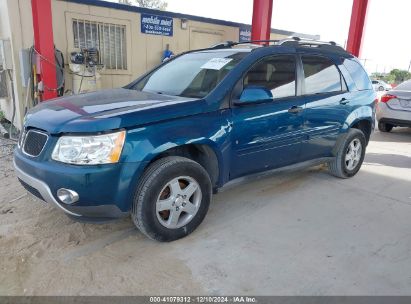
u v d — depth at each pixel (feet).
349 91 16.17
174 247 10.76
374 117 17.85
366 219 13.12
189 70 13.43
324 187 16.19
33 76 22.26
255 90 11.67
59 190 9.26
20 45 23.76
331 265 10.14
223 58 13.11
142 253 10.40
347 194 15.47
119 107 10.39
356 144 17.20
